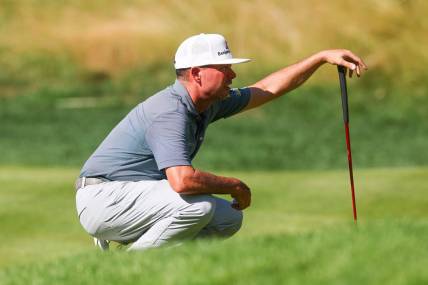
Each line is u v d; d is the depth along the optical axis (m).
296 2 88.38
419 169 45.28
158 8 92.94
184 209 19.67
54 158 56.72
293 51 85.62
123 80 85.69
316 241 16.09
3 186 41.03
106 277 16.30
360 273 14.46
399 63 84.44
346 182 42.44
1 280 17.64
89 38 89.81
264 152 60.44
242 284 14.61
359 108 77.75
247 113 74.25
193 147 20.69
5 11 95.62
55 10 95.44
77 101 81.12
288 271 14.87
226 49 20.31
